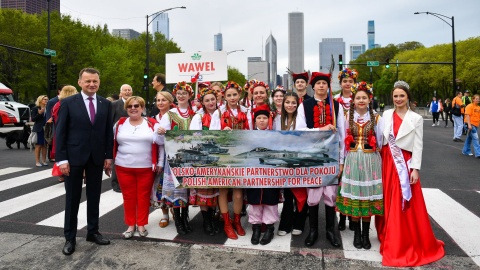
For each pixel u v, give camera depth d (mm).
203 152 4473
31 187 7305
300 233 4719
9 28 34000
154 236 4648
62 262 3885
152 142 4570
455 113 15367
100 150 4293
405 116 4043
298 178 4395
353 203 4141
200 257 4012
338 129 4434
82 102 4195
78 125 4137
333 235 4383
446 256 3998
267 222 4426
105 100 4406
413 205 4012
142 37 54219
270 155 4391
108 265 3816
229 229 4609
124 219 5004
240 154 4426
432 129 22672
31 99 43281
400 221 3920
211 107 4898
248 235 4715
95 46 40219
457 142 15039
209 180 4488
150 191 4691
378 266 3793
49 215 5480
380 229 4383
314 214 4418
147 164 4555
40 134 9648
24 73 33844
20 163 10266
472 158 10703
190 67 8391
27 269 3725
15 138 13562
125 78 39625
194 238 4590
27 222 5160
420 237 3965
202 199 4590
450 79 48312
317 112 4480
